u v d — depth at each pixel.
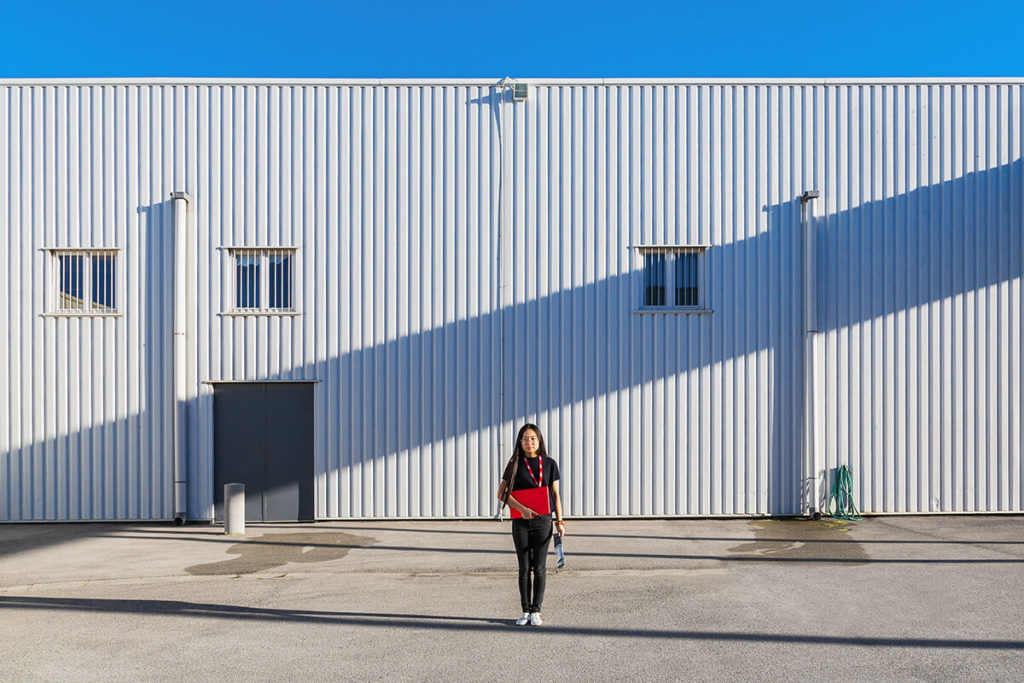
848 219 12.26
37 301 12.13
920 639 6.21
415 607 7.25
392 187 12.22
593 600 7.45
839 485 12.02
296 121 12.22
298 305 12.16
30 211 12.16
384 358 12.15
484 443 12.10
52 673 5.57
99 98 12.20
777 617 6.83
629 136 12.27
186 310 12.15
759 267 12.23
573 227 12.23
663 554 9.50
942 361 12.20
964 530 11.01
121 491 12.04
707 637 6.28
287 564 9.12
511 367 12.13
